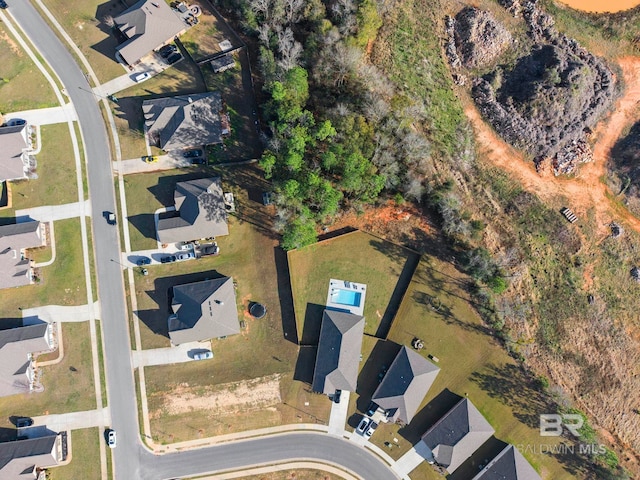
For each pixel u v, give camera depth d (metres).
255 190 68.62
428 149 68.62
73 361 63.78
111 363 63.91
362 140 63.28
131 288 65.75
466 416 61.19
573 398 65.44
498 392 64.69
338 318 63.66
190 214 65.00
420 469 62.56
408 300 66.44
